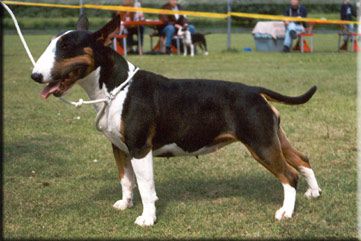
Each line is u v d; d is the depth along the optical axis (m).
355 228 5.28
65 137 8.89
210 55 21.95
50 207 5.93
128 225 5.40
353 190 6.29
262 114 5.30
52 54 4.92
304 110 10.55
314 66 17.95
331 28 32.56
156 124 5.29
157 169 7.19
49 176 7.01
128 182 5.79
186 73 16.02
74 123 9.86
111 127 5.29
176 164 7.39
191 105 5.33
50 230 5.33
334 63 18.84
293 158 5.83
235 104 5.32
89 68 5.07
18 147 8.30
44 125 9.70
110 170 7.25
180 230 5.28
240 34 35.06
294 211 5.66
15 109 11.03
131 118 5.20
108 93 5.20
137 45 22.81
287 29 23.14
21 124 9.76
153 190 5.38
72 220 5.57
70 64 4.95
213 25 37.69
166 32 22.02
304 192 6.24
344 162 7.43
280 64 18.59
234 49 23.70
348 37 24.38
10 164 7.45
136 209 5.83
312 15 32.84
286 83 13.98
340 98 11.75
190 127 5.34
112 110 5.22
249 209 5.79
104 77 5.18
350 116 10.03
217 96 5.35
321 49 24.67
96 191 6.43
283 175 5.44
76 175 7.07
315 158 7.62
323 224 5.38
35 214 5.72
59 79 4.96
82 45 5.00
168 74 15.79
